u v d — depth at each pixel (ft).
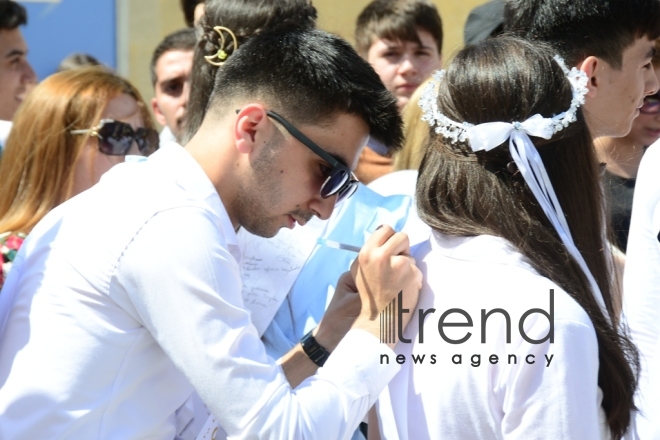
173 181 8.15
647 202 9.68
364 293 7.97
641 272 9.65
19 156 11.91
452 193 7.67
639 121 13.52
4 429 7.60
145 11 22.38
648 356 9.38
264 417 7.35
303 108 8.30
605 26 10.43
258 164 8.43
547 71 7.59
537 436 6.74
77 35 21.89
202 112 10.97
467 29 16.48
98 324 7.69
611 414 7.52
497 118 7.47
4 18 18.25
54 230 8.18
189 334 7.40
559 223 7.38
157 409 8.03
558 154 7.64
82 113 12.14
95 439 7.72
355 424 7.78
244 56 8.59
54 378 7.64
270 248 10.32
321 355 8.78
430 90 8.03
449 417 7.19
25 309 7.96
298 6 11.16
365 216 10.61
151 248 7.51
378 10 18.43
